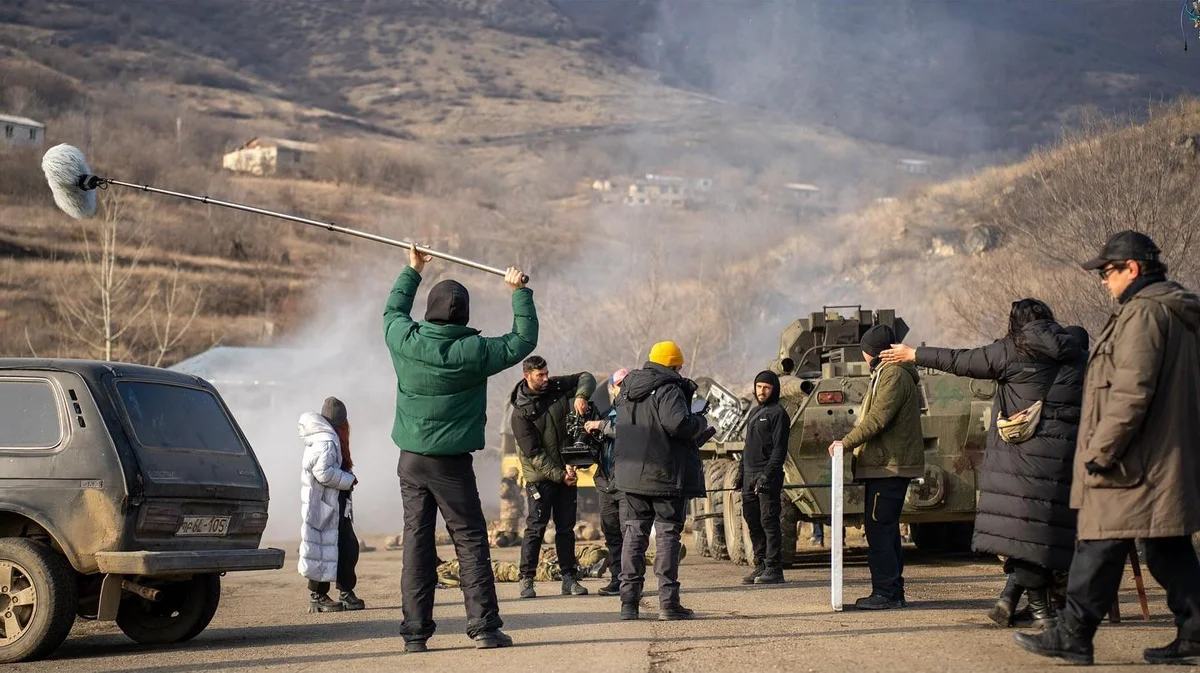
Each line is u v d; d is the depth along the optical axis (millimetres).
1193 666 6805
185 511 8922
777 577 12211
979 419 13594
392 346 8016
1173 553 6828
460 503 8070
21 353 55938
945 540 15992
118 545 8508
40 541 8805
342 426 11281
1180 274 24016
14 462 8625
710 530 16281
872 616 9164
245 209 8617
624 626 8953
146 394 9125
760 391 12328
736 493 14836
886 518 9633
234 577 15453
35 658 8398
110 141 137500
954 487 13609
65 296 60062
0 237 78375
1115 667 6793
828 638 8055
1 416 8797
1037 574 7965
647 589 11828
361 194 146000
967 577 12570
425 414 7957
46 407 8773
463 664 7453
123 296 52719
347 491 11172
